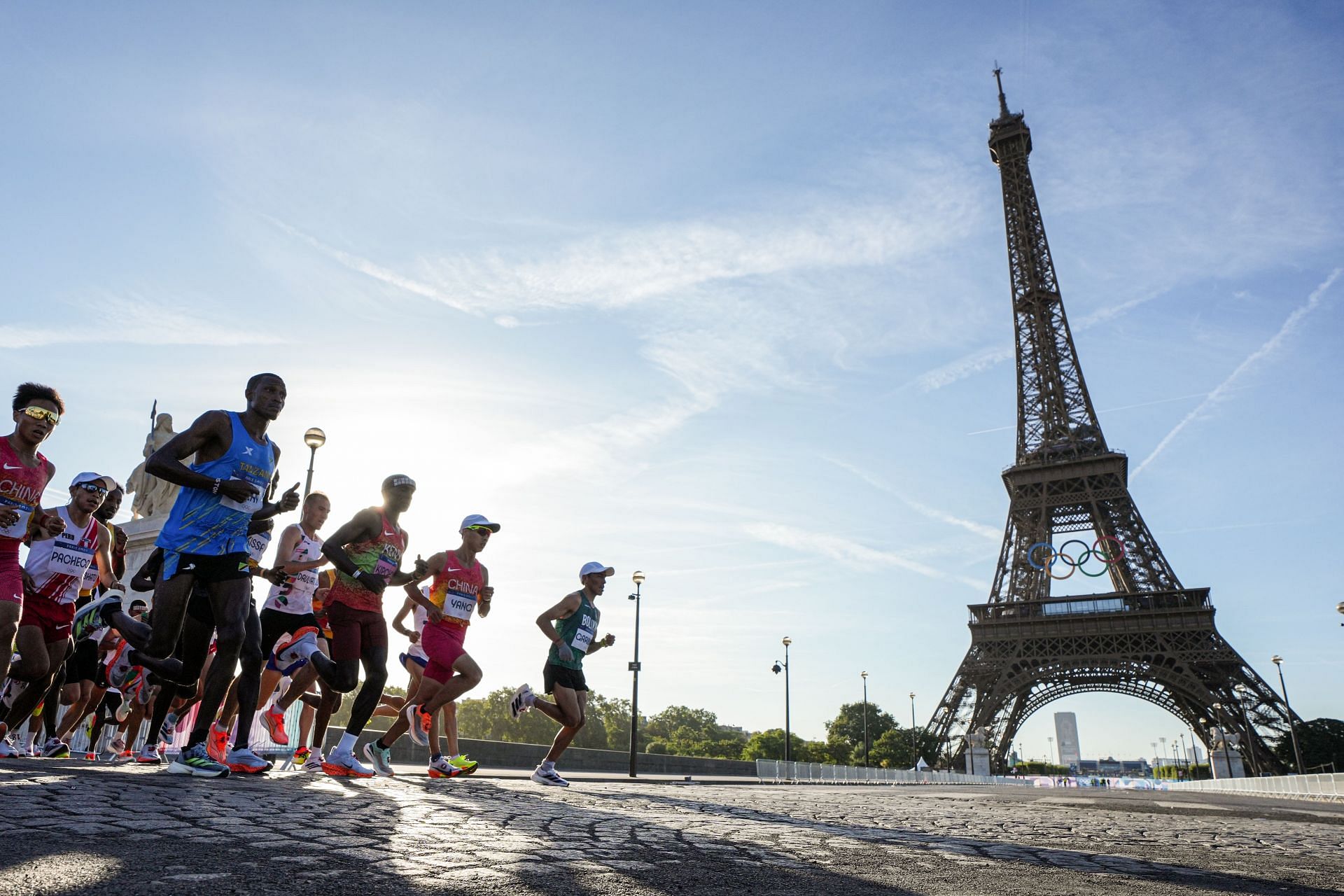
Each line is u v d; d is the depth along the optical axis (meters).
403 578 8.62
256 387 6.74
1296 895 3.93
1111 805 13.31
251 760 7.24
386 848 3.66
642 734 174.88
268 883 2.75
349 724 8.09
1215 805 15.49
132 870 2.76
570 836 4.70
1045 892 3.61
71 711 10.90
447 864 3.39
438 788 7.81
